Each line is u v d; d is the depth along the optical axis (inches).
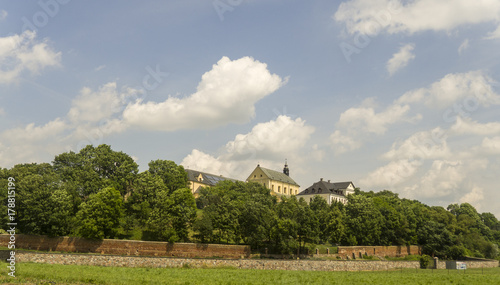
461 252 4968.0
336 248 4210.1
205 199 5246.1
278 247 3649.1
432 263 4325.8
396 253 4744.1
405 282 2561.5
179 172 5044.3
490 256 5802.2
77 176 4303.6
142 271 2524.6
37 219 3253.0
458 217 7322.8
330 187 7751.0
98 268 2534.5
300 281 2433.6
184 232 3577.8
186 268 2891.2
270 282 2297.0
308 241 3998.5
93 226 3282.5
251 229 3742.6
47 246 3243.1
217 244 3508.9
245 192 5654.5
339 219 4407.0
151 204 4222.4
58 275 2050.9
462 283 2568.9
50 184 3752.5
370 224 4650.6
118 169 4584.2
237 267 3112.7
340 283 2396.7
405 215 5236.2
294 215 3882.9
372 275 2982.3
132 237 3764.8
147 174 4510.3
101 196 3516.2
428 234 5123.0
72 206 3649.1
